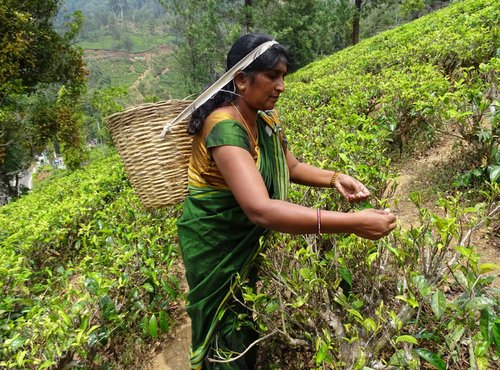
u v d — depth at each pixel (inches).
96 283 95.1
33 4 543.8
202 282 66.3
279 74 57.4
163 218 136.0
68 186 319.0
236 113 59.4
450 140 151.5
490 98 120.4
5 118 565.6
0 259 125.0
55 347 78.0
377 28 1298.0
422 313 68.7
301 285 66.2
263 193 53.8
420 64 198.7
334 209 85.4
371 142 111.8
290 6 795.4
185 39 1005.8
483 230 100.6
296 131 163.5
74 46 687.7
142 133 69.9
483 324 51.4
